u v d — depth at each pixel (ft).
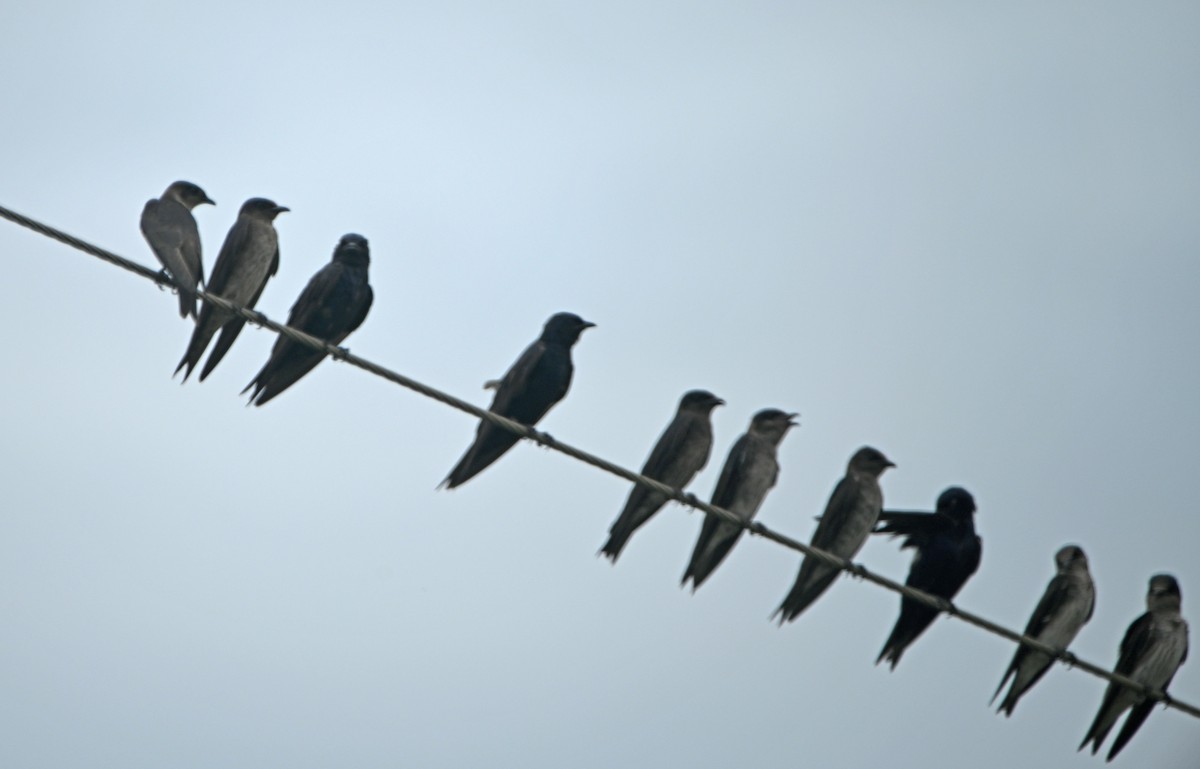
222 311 52.60
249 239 53.57
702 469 53.78
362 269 52.85
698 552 52.11
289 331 42.45
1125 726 54.03
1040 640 53.93
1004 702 53.98
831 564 47.26
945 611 49.01
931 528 54.03
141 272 41.11
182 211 53.06
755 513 53.21
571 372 52.42
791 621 51.08
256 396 50.57
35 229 38.68
